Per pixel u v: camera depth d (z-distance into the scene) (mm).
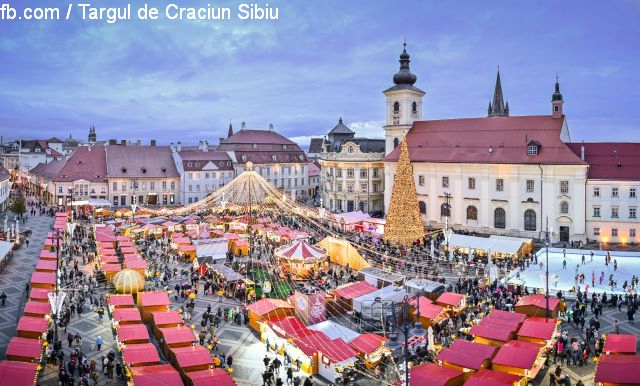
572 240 89000
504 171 94688
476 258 75938
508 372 38438
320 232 96375
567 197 89125
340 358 40844
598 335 47750
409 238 78062
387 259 74688
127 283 57656
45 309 48844
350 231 96312
